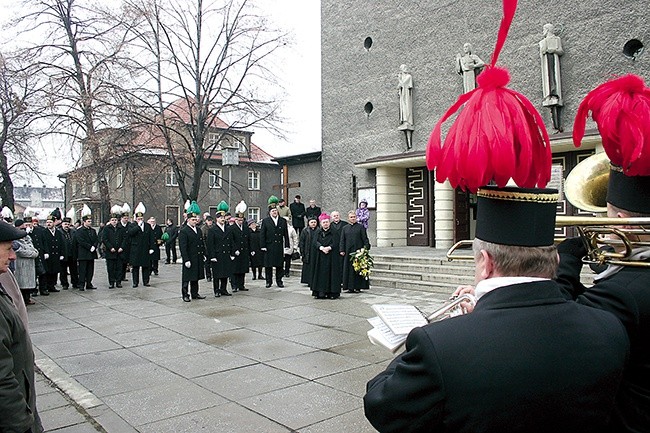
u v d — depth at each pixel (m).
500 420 1.31
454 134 1.56
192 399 5.18
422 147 17.44
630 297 1.68
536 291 1.48
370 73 19.14
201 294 12.57
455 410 1.32
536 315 1.43
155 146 22.22
